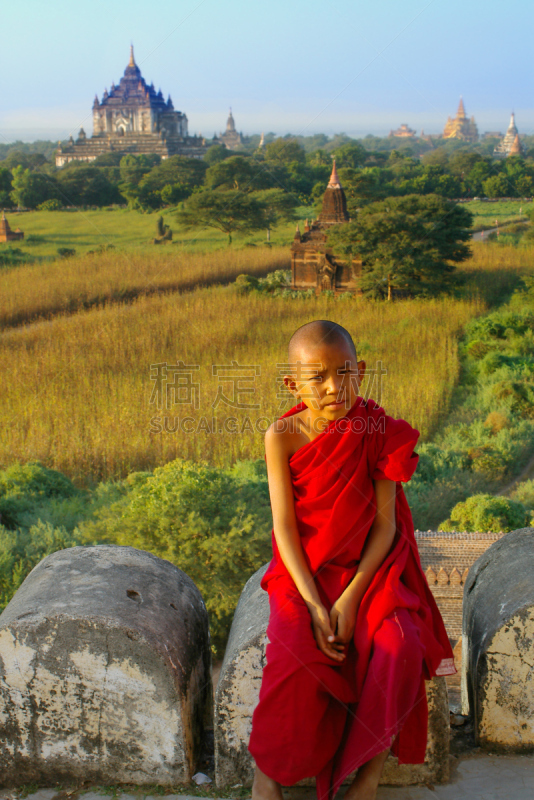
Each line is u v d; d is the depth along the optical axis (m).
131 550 2.72
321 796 1.92
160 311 38.00
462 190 114.12
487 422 23.23
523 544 2.67
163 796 2.22
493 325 33.22
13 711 2.24
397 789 2.24
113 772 2.27
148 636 2.17
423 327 33.84
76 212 105.12
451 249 41.28
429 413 23.59
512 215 94.94
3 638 2.19
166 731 2.23
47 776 2.28
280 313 37.72
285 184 100.56
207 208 72.56
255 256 63.53
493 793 2.20
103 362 27.91
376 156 134.75
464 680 2.77
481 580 2.65
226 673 2.22
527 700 2.32
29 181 104.94
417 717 2.01
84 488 18.20
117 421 21.19
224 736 2.24
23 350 29.80
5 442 19.72
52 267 56.56
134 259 60.97
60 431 20.50
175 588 2.54
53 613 2.18
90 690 2.21
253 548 11.68
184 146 156.62
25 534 14.17
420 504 17.09
